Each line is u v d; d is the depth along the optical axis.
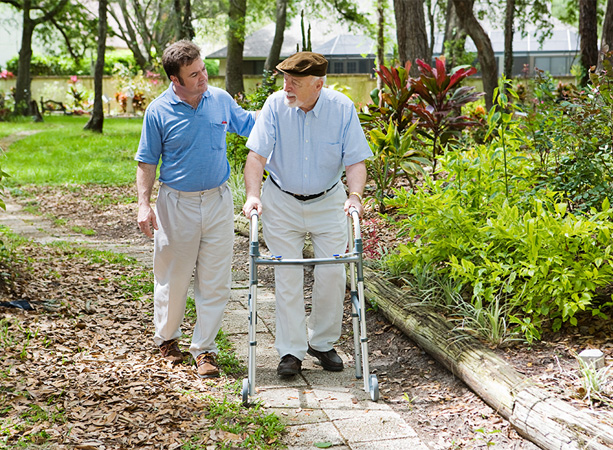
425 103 7.88
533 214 4.62
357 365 3.81
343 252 3.85
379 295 4.73
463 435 3.11
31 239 7.61
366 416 3.31
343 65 32.62
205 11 24.03
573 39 30.66
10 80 31.09
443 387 3.65
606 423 2.74
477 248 4.42
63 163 14.58
